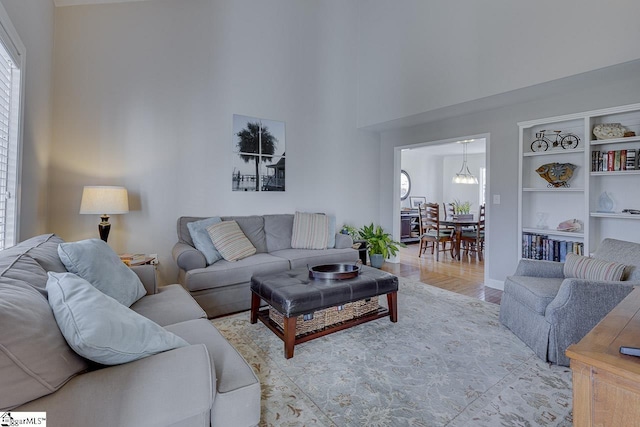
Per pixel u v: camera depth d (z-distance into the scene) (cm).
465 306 321
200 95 379
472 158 848
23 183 225
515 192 378
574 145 347
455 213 807
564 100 336
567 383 190
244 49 408
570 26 283
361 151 528
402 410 166
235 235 354
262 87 423
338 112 498
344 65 500
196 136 377
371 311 275
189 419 104
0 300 87
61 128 309
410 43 425
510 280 265
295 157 455
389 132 539
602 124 316
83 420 86
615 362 76
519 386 187
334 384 189
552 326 210
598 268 226
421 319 286
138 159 346
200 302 289
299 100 457
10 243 203
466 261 554
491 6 337
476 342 242
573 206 354
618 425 75
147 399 94
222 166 395
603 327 98
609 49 262
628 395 74
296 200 459
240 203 409
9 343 80
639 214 291
